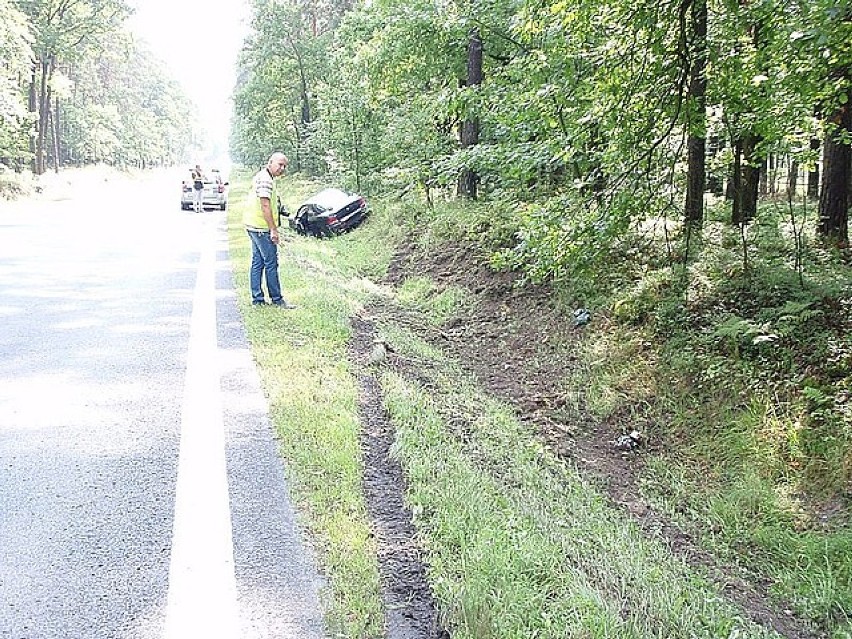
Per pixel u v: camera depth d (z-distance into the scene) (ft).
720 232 32.53
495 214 43.52
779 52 22.70
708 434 22.12
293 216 67.15
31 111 142.31
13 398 17.74
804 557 16.85
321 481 13.62
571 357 28.55
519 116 33.83
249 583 10.25
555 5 24.77
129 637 8.98
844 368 21.18
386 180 66.59
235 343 23.40
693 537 17.80
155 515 12.16
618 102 25.20
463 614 9.62
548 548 12.04
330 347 23.77
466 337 33.45
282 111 142.31
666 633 10.97
